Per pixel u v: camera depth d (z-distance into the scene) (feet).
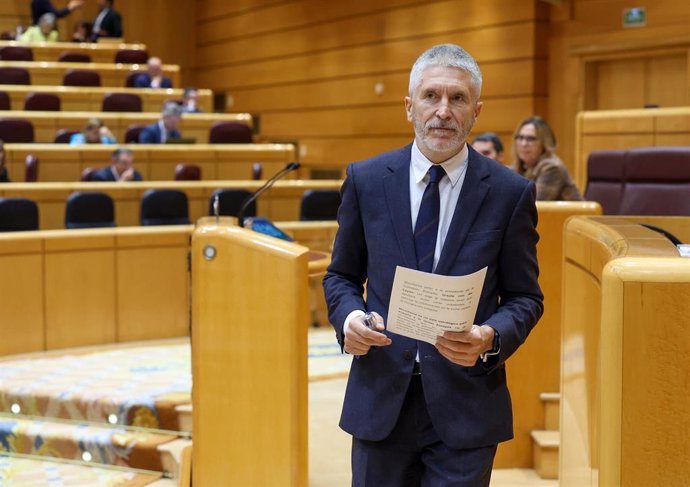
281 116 73.51
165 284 33.78
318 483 19.56
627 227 12.73
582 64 51.31
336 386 27.02
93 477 21.94
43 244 31.45
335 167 68.08
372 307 11.16
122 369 27.17
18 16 79.05
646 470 9.39
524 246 11.11
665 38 47.11
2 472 22.35
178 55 85.05
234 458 17.95
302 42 70.85
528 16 52.75
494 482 19.93
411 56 60.95
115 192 39.99
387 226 11.19
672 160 25.36
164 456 21.99
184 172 44.78
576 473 13.20
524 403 20.81
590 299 12.42
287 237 22.29
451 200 11.16
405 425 11.26
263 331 17.44
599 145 31.50
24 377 26.03
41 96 54.85
